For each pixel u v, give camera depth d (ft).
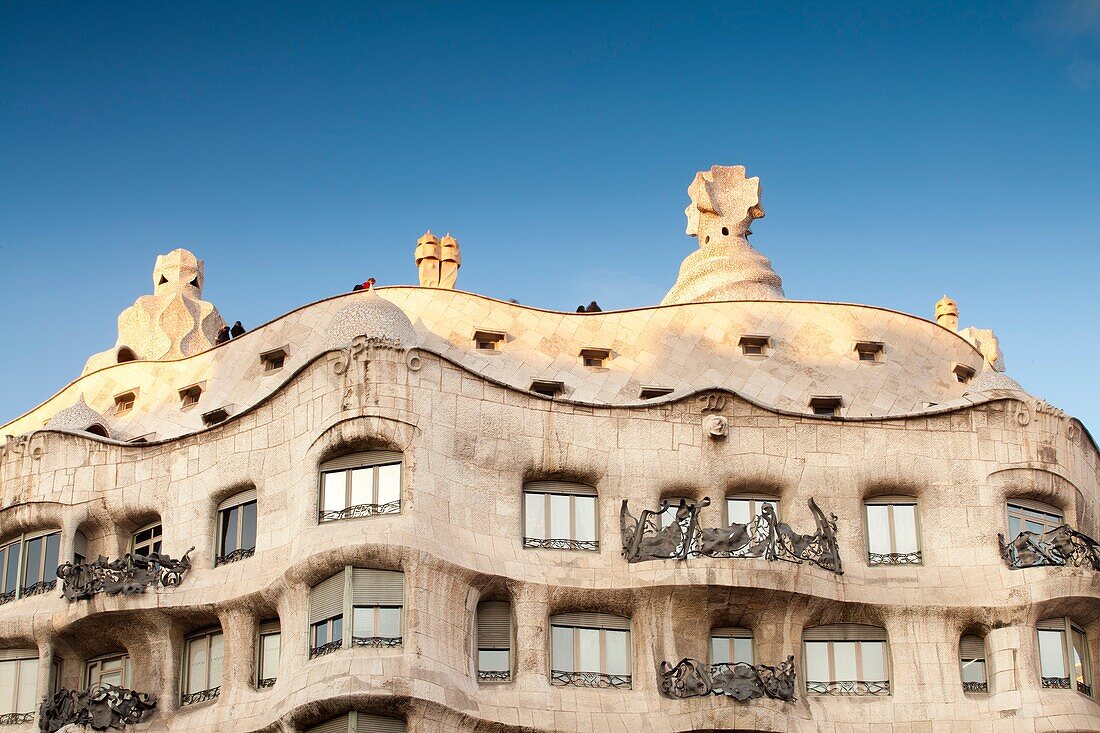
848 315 178.60
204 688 159.84
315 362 160.25
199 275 201.57
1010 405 168.76
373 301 164.96
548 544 158.71
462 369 160.15
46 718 159.74
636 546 157.28
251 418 164.35
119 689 158.61
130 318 195.00
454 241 185.16
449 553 151.94
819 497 164.25
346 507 154.30
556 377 170.91
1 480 173.58
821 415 167.43
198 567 162.09
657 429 163.73
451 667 148.66
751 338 175.32
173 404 178.91
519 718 149.89
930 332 180.65
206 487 164.55
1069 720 155.02
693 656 156.04
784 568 155.63
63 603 164.66
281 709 147.43
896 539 164.45
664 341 174.50
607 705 153.17
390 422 155.02
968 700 157.99
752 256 185.88
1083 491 171.01
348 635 147.54
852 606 159.22
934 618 160.35
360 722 144.77
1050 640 161.89
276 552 157.69
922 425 167.02
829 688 158.20
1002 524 164.55
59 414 178.09
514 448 159.74
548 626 156.04
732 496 164.96
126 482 169.07
